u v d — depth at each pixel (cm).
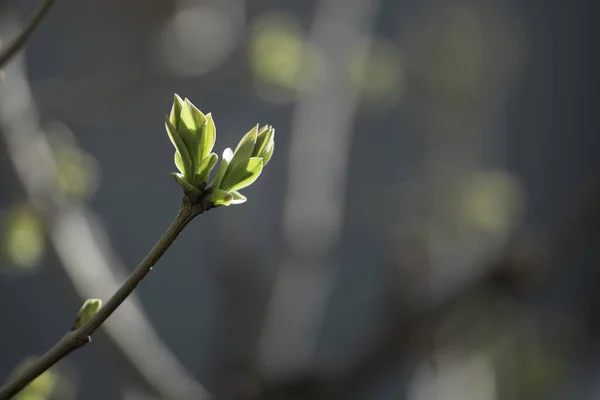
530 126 401
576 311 376
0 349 300
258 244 168
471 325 167
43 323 304
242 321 160
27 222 122
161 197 316
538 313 226
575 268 369
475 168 207
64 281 124
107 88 163
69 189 133
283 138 240
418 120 218
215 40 172
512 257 162
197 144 60
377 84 178
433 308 162
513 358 194
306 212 167
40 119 145
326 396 158
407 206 222
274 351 160
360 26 181
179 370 133
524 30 391
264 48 156
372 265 293
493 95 225
